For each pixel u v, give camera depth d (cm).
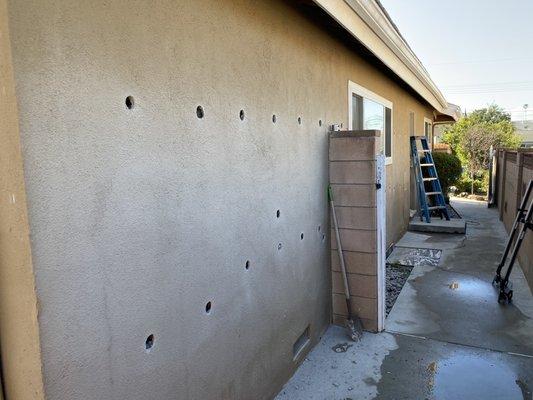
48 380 128
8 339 133
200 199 202
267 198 271
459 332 378
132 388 161
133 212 160
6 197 125
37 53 122
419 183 877
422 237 780
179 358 188
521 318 406
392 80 656
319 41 353
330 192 379
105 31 145
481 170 1823
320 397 284
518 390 289
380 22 378
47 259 127
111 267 151
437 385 296
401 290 496
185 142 190
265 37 263
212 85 209
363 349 350
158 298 175
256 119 254
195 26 195
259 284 262
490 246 697
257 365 261
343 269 379
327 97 376
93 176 142
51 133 127
